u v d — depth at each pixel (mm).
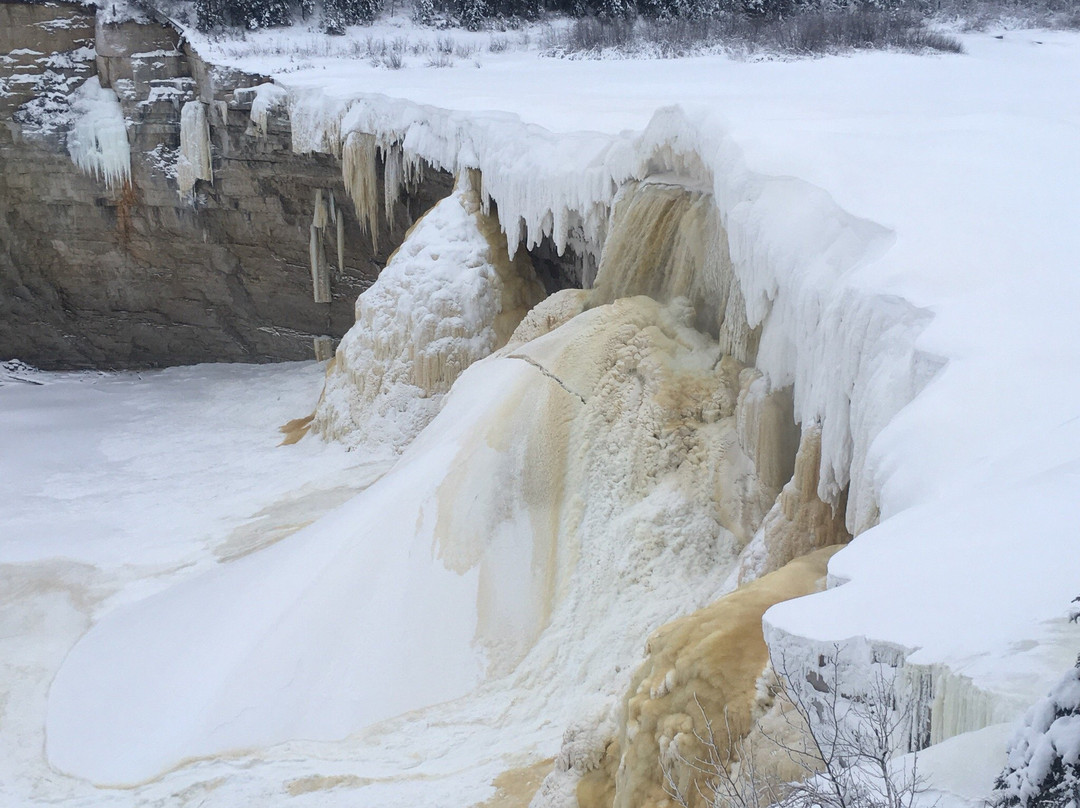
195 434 20859
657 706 6316
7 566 14789
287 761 10141
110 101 24266
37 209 24766
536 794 7641
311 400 22188
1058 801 3062
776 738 5613
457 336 17656
